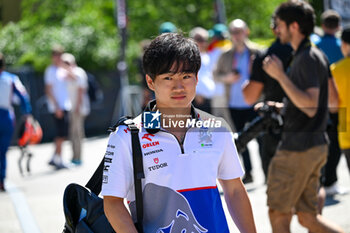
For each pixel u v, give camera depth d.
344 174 12.64
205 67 13.61
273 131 6.87
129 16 27.14
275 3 28.42
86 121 23.08
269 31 28.09
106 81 23.34
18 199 11.70
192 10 27.70
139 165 4.06
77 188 4.27
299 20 6.67
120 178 4.06
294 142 6.64
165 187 4.09
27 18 25.25
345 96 8.61
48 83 15.60
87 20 24.42
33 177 14.31
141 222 4.12
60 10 25.88
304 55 6.50
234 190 4.47
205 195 4.14
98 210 4.24
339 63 8.95
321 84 6.62
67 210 4.25
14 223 9.81
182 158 4.11
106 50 23.66
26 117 13.73
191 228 4.08
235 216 4.47
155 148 4.08
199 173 4.14
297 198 6.75
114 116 23.34
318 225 6.87
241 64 12.59
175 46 4.04
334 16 11.45
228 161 4.39
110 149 4.12
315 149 6.62
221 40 14.95
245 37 12.84
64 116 15.54
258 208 10.05
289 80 6.36
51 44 23.23
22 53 23.52
